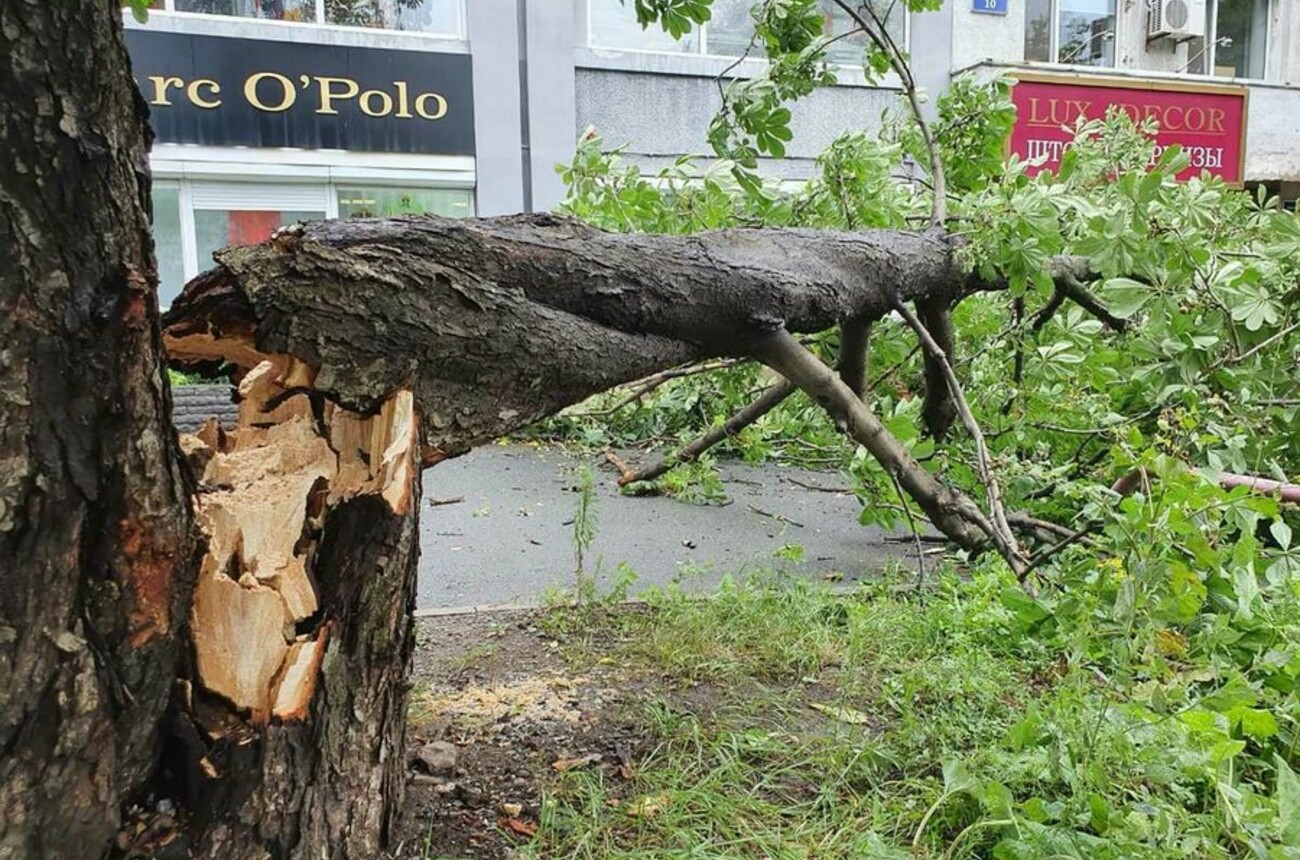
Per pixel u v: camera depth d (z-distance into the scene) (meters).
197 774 1.10
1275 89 9.88
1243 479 2.21
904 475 2.50
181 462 1.09
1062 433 3.59
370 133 7.75
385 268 1.37
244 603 1.12
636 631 2.61
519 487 5.10
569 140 8.28
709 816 1.60
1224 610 2.03
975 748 1.75
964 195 3.61
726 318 2.02
